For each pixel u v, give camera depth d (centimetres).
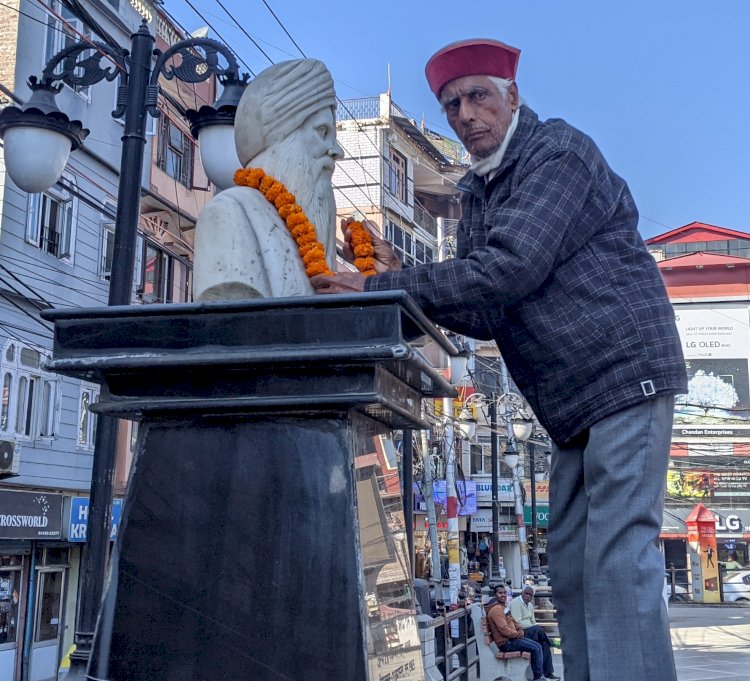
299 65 261
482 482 3131
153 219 1672
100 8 1481
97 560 577
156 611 175
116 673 174
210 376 180
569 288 196
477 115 205
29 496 1350
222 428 180
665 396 195
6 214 1300
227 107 616
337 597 169
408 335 193
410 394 209
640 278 200
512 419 2088
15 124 623
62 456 1447
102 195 1526
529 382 206
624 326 194
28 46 1355
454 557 1920
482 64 205
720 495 3375
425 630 610
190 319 178
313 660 168
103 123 1538
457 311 192
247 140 256
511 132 206
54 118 625
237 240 226
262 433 179
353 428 180
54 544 1464
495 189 210
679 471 3403
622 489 191
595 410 194
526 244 186
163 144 1698
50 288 1394
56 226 1424
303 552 172
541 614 1850
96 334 181
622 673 184
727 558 3353
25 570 1420
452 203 3045
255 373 177
